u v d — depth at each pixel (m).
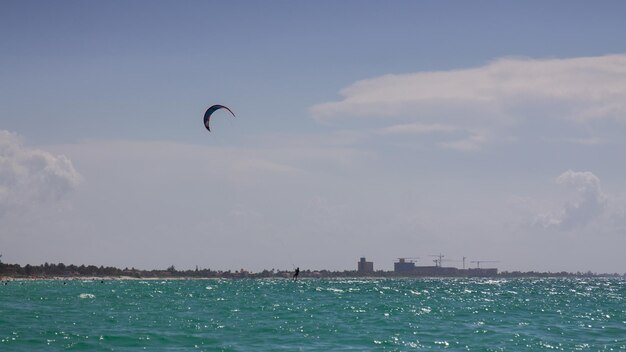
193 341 59.59
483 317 88.12
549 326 76.38
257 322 76.88
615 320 86.38
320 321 79.00
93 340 59.44
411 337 64.00
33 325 71.56
